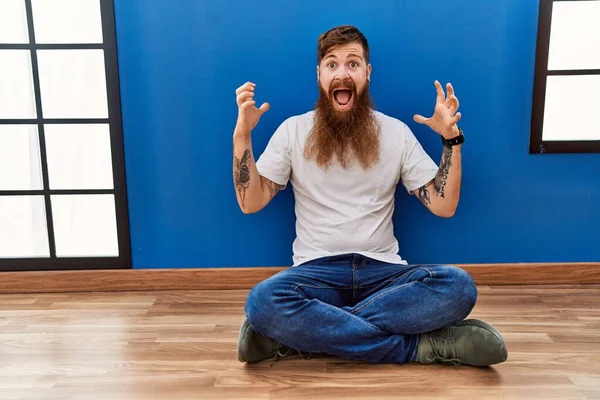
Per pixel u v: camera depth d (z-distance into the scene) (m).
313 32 1.73
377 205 1.55
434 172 1.53
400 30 1.73
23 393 1.23
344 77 1.48
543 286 1.88
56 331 1.58
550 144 1.80
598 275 1.88
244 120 1.37
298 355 1.40
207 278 1.91
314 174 1.55
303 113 1.79
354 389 1.23
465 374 1.30
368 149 1.51
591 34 1.81
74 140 1.95
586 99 1.86
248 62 1.76
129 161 1.83
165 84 1.77
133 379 1.29
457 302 1.30
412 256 1.89
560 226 1.87
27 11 1.75
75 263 1.91
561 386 1.23
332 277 1.41
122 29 1.73
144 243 1.89
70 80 1.90
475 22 1.72
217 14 1.72
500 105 1.78
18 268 1.91
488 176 1.83
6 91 1.90
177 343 1.49
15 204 2.02
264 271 1.90
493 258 1.89
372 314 1.33
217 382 1.27
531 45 1.74
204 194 1.86
